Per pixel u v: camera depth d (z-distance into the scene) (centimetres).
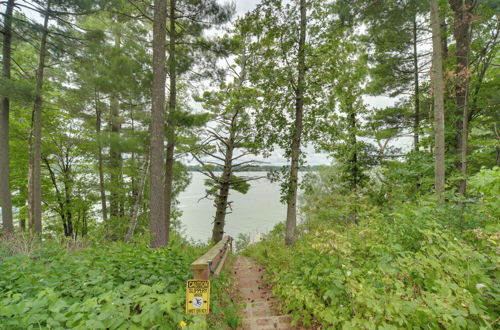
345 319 252
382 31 841
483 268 216
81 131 1288
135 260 360
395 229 346
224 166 1246
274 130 926
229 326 343
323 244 331
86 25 1093
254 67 952
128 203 1279
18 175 1292
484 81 883
